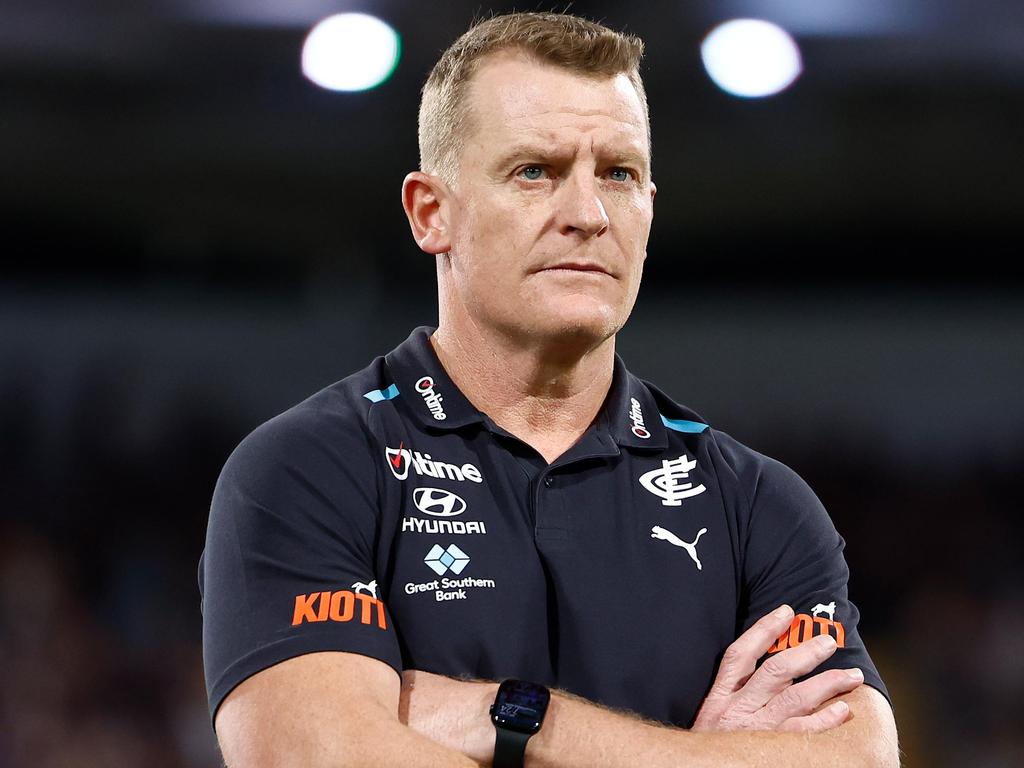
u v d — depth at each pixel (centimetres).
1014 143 1886
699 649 552
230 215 2047
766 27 1652
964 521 2122
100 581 2023
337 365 2136
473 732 502
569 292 540
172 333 2155
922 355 2188
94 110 1789
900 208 2058
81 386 2127
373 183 1950
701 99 1786
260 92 1741
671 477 576
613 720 507
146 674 1933
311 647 507
